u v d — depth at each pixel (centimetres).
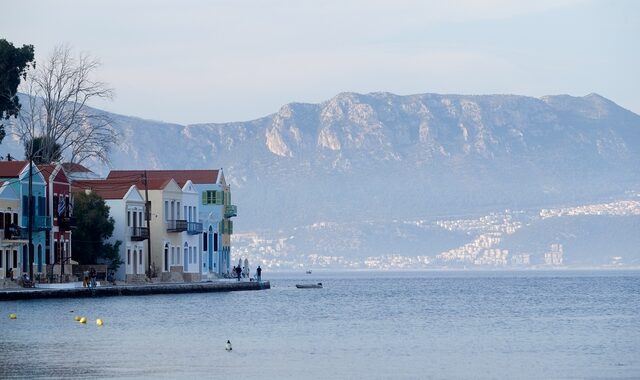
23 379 10931
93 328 15575
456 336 15175
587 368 11788
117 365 11862
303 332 15650
